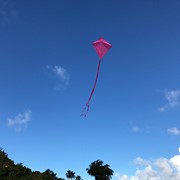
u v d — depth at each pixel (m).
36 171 94.88
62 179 97.75
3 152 96.44
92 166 145.00
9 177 85.06
